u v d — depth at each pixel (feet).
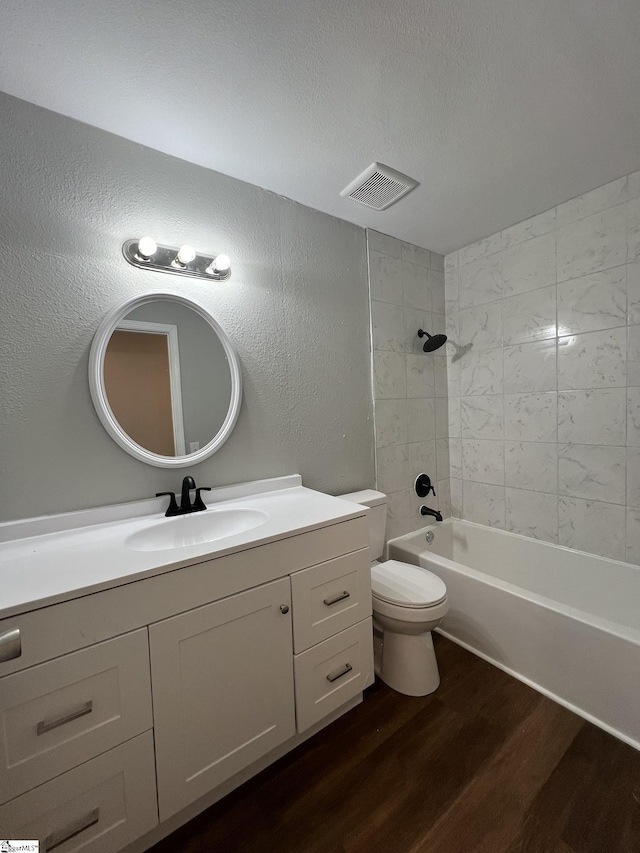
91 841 2.80
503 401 7.28
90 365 4.11
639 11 3.08
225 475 5.18
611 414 5.82
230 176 5.15
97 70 3.44
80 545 3.61
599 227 5.74
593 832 3.24
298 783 3.79
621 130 4.49
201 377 4.89
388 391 7.13
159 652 3.04
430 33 3.23
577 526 6.34
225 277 5.08
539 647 4.90
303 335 5.96
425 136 4.49
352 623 4.38
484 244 7.34
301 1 2.93
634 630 4.22
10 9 2.86
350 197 5.74
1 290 3.67
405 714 4.60
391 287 7.16
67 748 2.68
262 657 3.64
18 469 3.78
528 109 4.10
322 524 4.08
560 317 6.32
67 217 4.00
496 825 3.33
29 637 2.53
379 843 3.24
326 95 3.83
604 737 4.17
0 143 3.66
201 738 3.28
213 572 3.31
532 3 3.01
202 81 3.60
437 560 6.31
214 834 3.36
